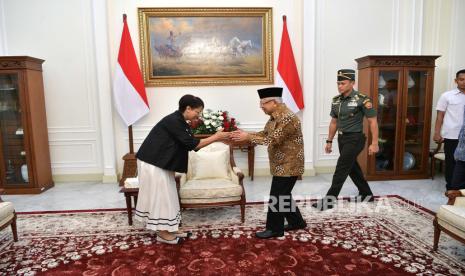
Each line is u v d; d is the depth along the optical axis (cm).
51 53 481
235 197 321
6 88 439
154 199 269
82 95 491
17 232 310
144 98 476
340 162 351
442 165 528
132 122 474
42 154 461
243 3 495
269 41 499
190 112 272
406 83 468
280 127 257
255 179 499
